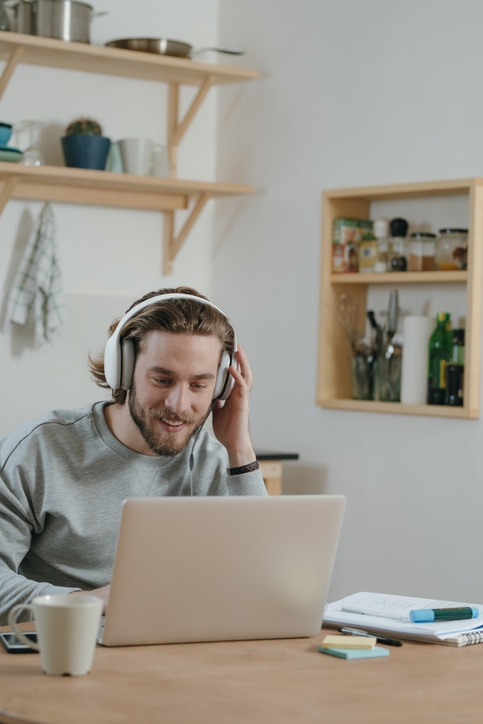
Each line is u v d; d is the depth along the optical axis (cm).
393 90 307
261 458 308
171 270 357
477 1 284
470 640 132
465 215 298
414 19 301
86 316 339
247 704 101
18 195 318
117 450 161
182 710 98
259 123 352
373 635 136
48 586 138
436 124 295
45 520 158
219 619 127
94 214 342
